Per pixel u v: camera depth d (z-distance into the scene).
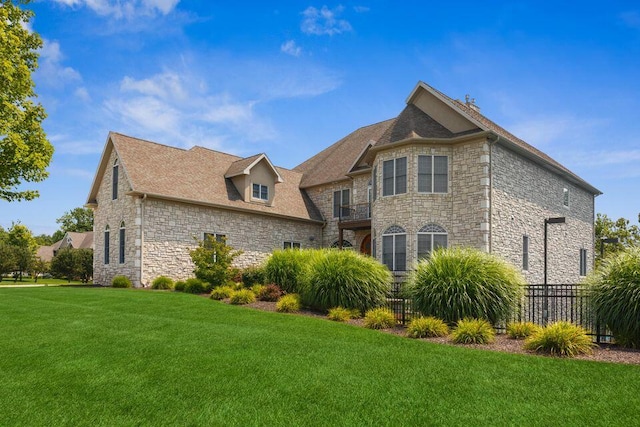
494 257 11.91
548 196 23.30
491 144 18.55
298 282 15.47
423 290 11.47
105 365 7.36
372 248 20.94
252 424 5.10
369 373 6.89
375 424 5.07
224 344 8.73
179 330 10.09
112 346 8.59
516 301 11.22
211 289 18.69
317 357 7.80
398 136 19.95
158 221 21.83
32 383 6.53
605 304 9.38
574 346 8.30
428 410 5.45
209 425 5.08
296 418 5.24
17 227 57.91
